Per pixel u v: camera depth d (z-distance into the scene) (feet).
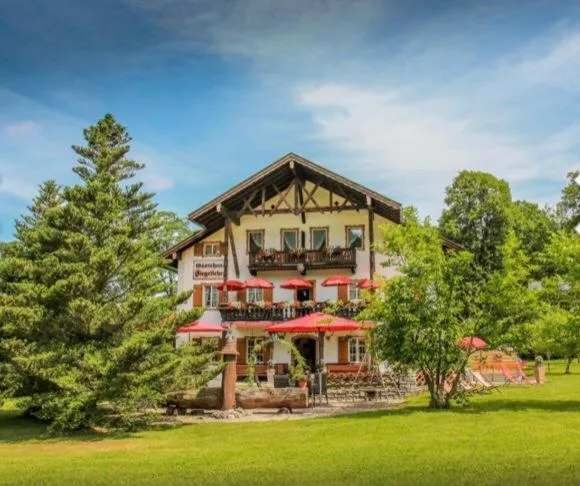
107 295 52.26
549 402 57.77
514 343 52.47
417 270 52.90
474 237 147.95
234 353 55.98
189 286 113.09
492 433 38.78
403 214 55.52
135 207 63.05
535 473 26.81
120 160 62.95
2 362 54.65
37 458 35.27
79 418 46.21
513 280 52.03
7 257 54.90
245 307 107.24
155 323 52.60
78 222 50.88
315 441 37.81
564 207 158.81
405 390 71.87
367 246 108.37
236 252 112.98
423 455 31.91
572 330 51.44
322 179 106.01
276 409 58.80
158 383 49.39
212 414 54.90
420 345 52.85
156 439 42.45
